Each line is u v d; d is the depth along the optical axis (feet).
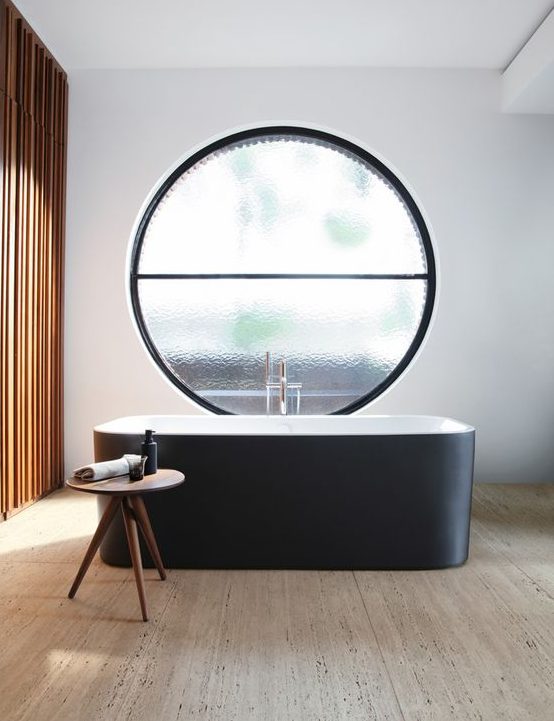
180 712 6.04
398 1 12.84
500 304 15.76
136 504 9.01
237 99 15.71
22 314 13.07
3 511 12.51
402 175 15.78
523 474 15.92
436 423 12.23
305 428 12.98
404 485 9.92
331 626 7.95
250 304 17.13
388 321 17.03
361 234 17.15
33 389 13.80
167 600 8.71
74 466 15.65
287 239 17.21
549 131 15.71
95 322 15.56
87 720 5.89
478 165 15.71
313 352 17.13
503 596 8.96
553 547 11.16
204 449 9.86
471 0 12.77
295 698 6.31
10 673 6.76
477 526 12.42
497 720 5.97
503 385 15.79
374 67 15.74
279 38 14.33
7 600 8.74
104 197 15.61
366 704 6.22
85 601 8.69
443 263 15.74
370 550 9.91
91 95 15.65
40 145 14.01
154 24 13.70
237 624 7.98
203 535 9.87
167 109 15.71
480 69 15.76
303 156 17.24
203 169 17.19
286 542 9.88
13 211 12.62
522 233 15.72
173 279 16.78
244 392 17.17
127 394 15.60
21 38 12.94
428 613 8.37
